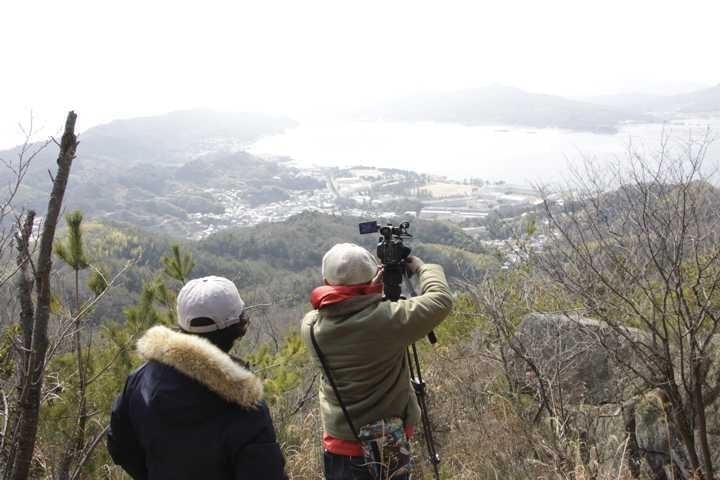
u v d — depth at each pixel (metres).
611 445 3.48
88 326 3.14
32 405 1.81
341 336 2.14
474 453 3.70
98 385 3.21
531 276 4.39
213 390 1.53
